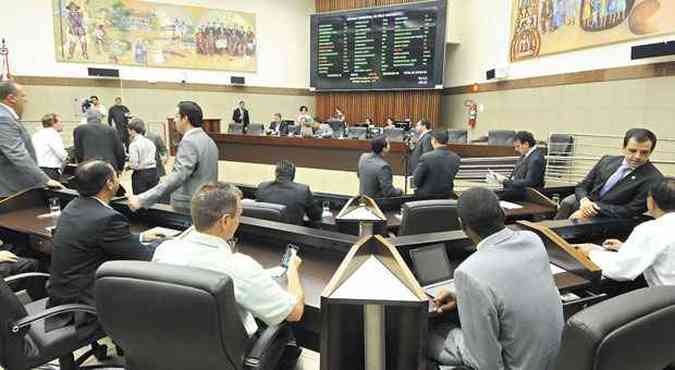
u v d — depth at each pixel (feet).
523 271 4.20
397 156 22.90
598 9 19.52
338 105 36.32
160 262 4.46
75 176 5.93
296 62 37.65
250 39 35.68
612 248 6.61
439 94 32.58
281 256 6.47
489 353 4.07
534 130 24.31
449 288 5.29
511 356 4.14
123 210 8.49
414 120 33.50
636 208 8.03
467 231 4.60
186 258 4.46
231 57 35.17
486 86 28.84
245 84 35.88
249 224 6.96
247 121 34.35
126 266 3.97
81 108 30.30
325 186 21.58
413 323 4.23
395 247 5.45
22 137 9.73
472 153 21.56
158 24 32.27
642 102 17.79
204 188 4.74
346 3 35.06
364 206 8.28
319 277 5.68
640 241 5.60
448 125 33.99
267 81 36.81
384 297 4.03
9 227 8.23
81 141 13.94
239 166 28.04
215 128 33.22
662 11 16.48
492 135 22.95
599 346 2.87
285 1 36.55
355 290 4.17
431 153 11.65
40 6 28.48
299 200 9.29
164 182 8.62
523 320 4.06
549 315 4.20
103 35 30.58
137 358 4.38
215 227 4.58
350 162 24.64
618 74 18.75
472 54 30.55
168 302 3.76
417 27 31.53
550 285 4.36
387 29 32.53
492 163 15.52
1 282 4.88
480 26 29.48
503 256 4.24
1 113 9.30
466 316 4.14
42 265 8.46
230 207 4.62
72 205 5.89
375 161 12.02
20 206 9.52
